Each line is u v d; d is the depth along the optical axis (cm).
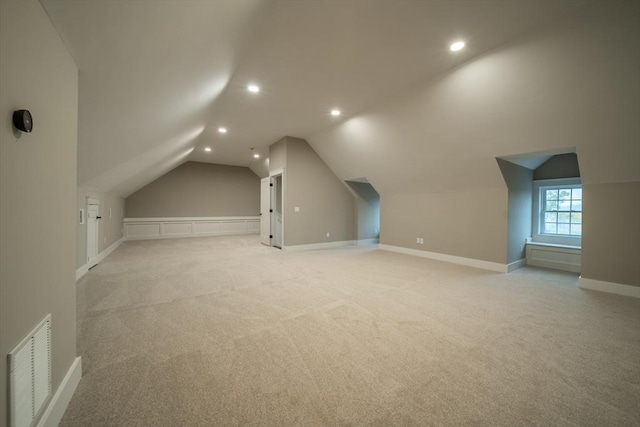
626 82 242
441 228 515
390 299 293
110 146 292
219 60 248
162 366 168
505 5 215
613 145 292
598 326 227
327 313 254
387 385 151
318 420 126
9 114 87
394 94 379
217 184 935
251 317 244
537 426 124
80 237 378
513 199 441
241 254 573
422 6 215
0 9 81
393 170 548
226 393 144
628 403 138
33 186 103
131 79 187
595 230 332
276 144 655
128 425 122
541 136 329
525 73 279
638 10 203
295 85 353
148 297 297
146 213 818
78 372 150
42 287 111
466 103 343
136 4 122
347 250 630
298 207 629
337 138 561
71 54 135
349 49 274
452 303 281
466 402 138
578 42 236
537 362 174
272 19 229
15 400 89
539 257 466
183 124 385
